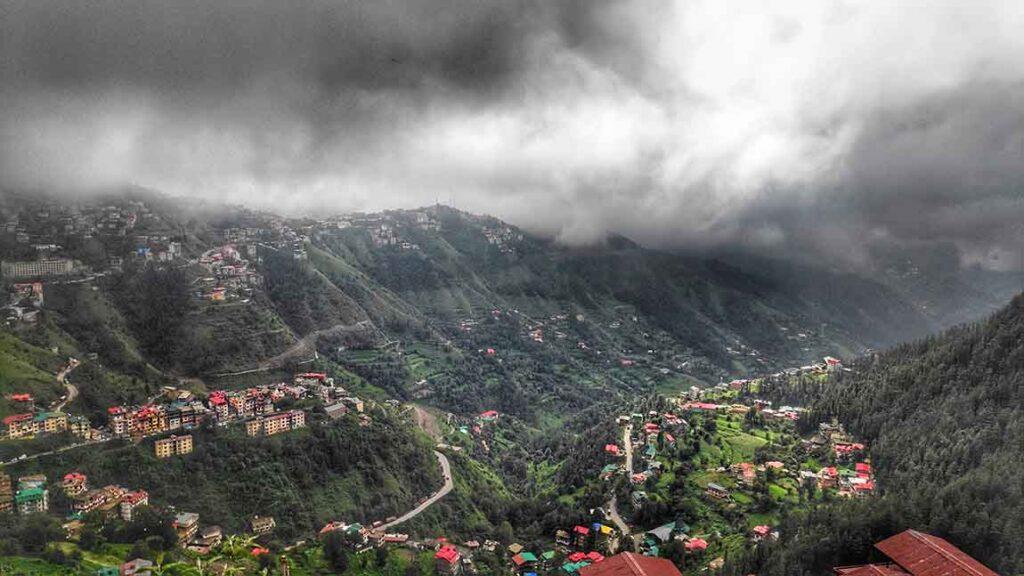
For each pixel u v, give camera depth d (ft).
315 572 624.59
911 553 400.06
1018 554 408.26
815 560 454.81
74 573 503.61
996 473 492.13
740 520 650.02
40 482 624.59
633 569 370.32
